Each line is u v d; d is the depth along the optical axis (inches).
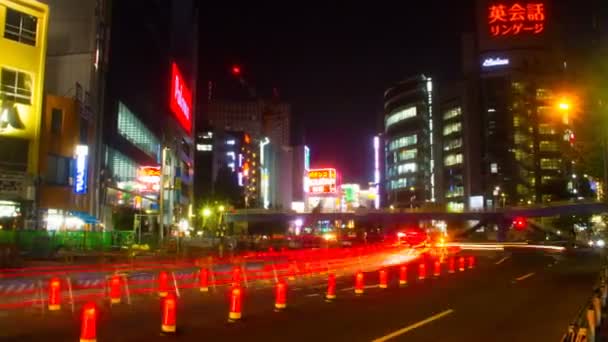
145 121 3127.5
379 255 2049.7
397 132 6919.3
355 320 589.9
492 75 6156.5
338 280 1106.7
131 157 2849.4
